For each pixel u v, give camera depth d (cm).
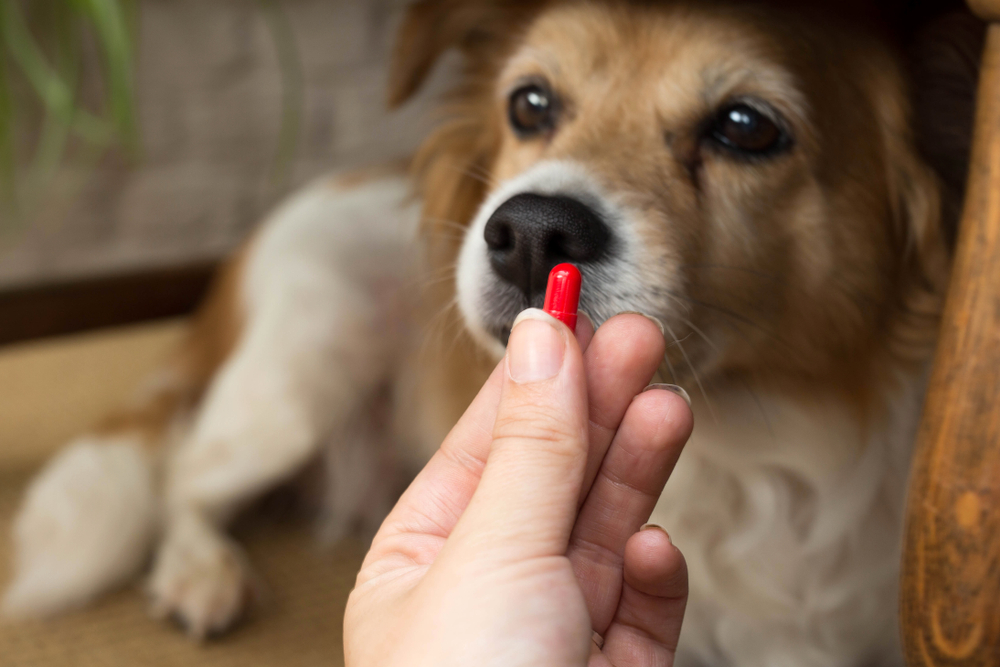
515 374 31
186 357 80
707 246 46
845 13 47
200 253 111
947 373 34
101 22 55
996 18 34
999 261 34
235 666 56
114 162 103
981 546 33
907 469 51
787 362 49
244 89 108
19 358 100
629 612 35
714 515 52
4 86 64
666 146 47
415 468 77
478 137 58
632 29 47
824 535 51
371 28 109
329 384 71
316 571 69
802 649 53
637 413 33
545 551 31
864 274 49
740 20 46
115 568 65
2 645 58
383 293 73
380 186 77
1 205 99
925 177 48
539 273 43
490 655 30
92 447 71
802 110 46
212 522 69
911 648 35
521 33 54
